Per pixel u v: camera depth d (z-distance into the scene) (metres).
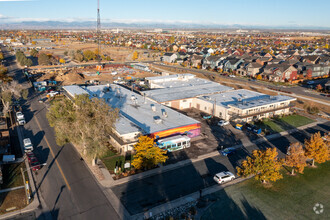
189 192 35.56
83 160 43.84
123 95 72.75
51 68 130.50
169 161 44.12
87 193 34.84
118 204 32.66
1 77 92.50
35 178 38.28
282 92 93.81
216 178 38.19
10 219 29.67
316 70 120.44
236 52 184.75
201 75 126.94
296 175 40.81
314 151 41.59
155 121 52.69
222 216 30.72
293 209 32.38
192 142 52.16
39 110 70.69
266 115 68.19
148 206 32.34
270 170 36.50
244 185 37.75
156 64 162.38
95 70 134.50
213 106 68.94
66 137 41.56
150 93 77.31
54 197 33.88
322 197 35.16
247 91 83.25
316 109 70.88
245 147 50.47
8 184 36.50
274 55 185.88
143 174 39.84
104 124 37.66
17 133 55.06
